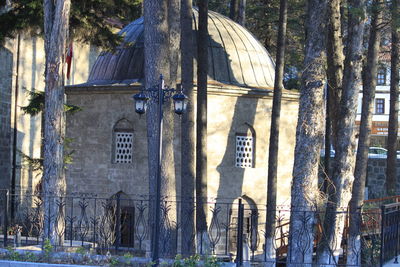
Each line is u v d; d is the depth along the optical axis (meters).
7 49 45.78
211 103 38.78
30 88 49.22
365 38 40.69
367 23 34.00
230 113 39.31
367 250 28.23
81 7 33.03
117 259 22.70
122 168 39.47
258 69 41.44
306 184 27.72
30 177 48.78
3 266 21.17
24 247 25.50
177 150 38.16
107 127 39.88
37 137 49.94
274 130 36.59
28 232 32.12
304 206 27.62
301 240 27.27
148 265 21.61
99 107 40.12
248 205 40.25
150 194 28.56
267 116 40.53
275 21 56.28
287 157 41.31
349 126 29.22
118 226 26.50
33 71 49.62
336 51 31.27
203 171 34.97
